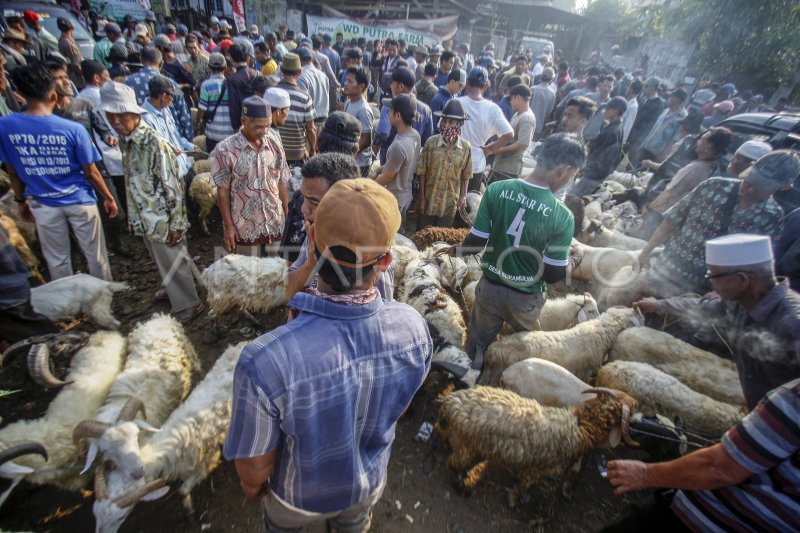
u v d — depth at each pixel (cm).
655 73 1872
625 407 259
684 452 247
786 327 181
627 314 359
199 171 571
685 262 343
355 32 1772
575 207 548
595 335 346
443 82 956
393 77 496
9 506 242
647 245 382
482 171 557
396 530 251
